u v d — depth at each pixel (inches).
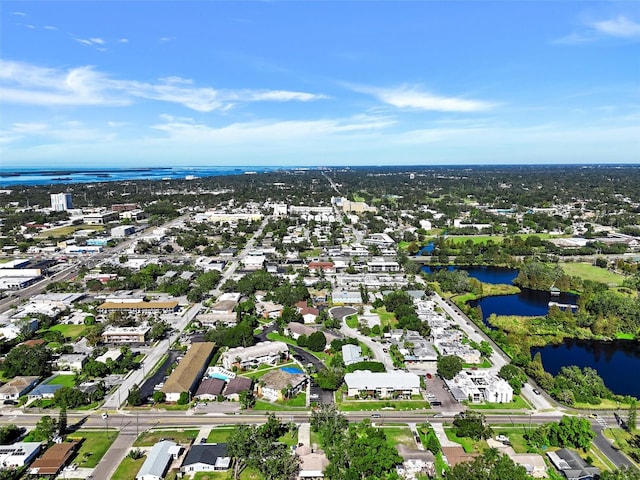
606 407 4685.0
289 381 4926.2
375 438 3789.4
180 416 4436.5
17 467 3624.5
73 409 4552.2
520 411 4589.1
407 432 4183.1
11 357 5300.2
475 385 4909.0
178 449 3826.3
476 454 3821.4
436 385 5088.6
